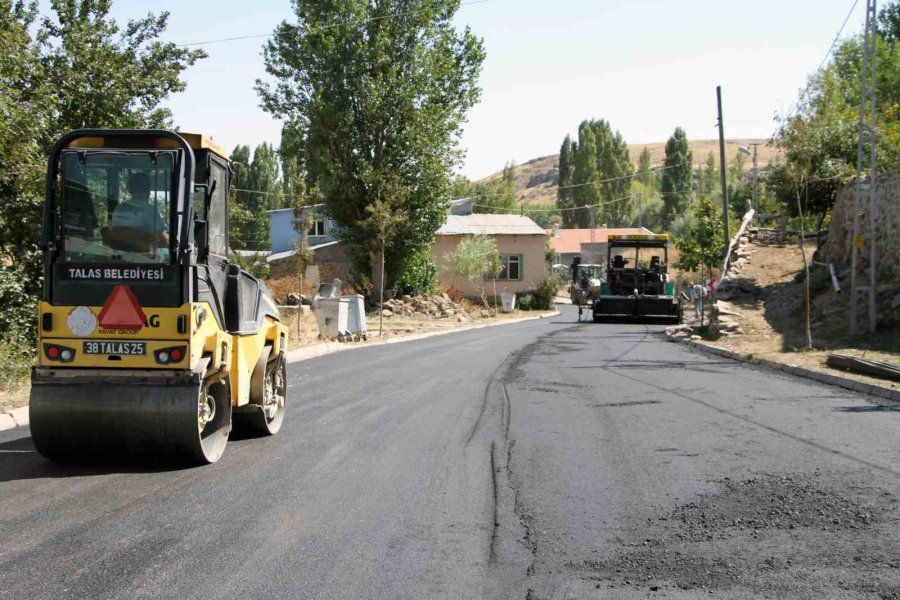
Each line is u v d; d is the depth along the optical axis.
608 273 38.44
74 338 7.62
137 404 7.52
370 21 39.19
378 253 41.84
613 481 7.46
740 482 7.34
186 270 7.64
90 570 5.13
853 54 39.91
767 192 45.56
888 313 19.97
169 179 7.79
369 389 13.89
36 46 15.76
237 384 8.73
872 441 9.12
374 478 7.59
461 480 7.52
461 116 41.91
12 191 14.58
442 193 41.94
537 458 8.43
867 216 23.98
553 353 20.91
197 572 5.11
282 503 6.73
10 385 12.73
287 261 48.91
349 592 4.81
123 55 17.91
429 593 4.81
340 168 39.94
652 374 15.98
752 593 4.81
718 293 28.84
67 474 7.69
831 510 6.43
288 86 40.12
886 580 4.98
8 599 4.65
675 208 95.94
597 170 102.94
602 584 4.96
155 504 6.67
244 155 71.75
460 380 15.13
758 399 12.47
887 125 29.41
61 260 7.71
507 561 5.37
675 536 5.87
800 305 25.11
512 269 56.41
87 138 7.91
